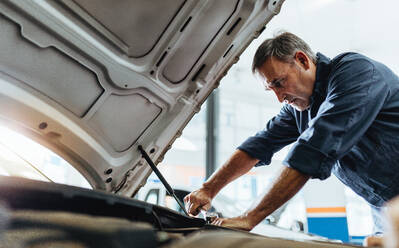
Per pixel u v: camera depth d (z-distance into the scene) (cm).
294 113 159
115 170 150
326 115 113
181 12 124
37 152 136
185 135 723
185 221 88
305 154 109
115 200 72
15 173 113
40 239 45
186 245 50
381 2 422
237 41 147
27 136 121
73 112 130
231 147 694
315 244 58
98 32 114
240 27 140
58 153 132
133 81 133
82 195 66
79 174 150
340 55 135
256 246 49
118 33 118
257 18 142
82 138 133
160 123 156
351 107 112
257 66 137
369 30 486
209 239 52
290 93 138
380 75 124
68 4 103
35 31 103
